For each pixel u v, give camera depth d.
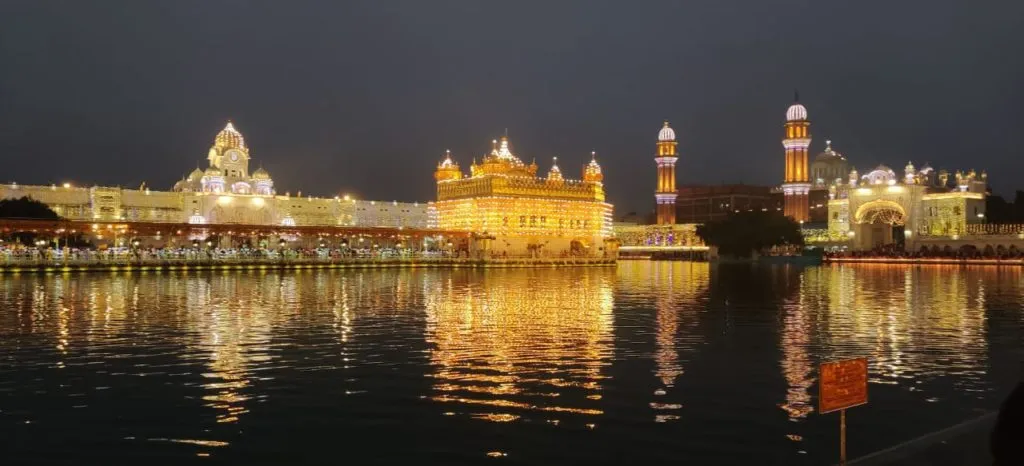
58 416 20.81
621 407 21.56
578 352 30.44
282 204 159.38
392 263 117.81
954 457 14.24
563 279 84.88
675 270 111.62
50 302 51.34
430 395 22.98
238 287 67.69
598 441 18.55
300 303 51.31
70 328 37.59
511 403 22.02
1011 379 25.38
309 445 18.30
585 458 17.34
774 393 23.30
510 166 139.00
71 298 54.56
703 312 45.50
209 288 66.00
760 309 47.50
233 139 164.12
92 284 70.69
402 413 20.97
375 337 34.50
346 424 19.97
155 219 145.50
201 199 149.88
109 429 19.61
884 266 124.81
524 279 84.62
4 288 64.69
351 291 63.16
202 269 98.38
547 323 39.81
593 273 101.81
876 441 18.66
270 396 22.92
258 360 28.67
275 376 25.73
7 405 21.92
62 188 137.88
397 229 127.00
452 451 17.83
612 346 31.94
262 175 161.62
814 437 18.92
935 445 15.02
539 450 17.88
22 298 54.44
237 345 32.22
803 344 32.62
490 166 136.88
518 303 51.66
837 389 14.37
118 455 17.66
